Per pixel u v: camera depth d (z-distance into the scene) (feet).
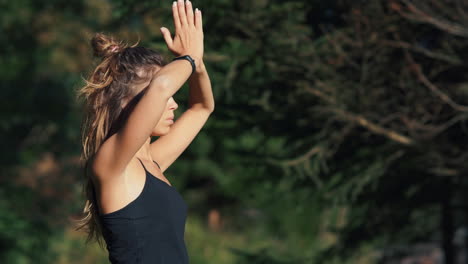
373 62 43.21
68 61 94.38
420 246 57.57
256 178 49.98
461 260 60.90
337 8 45.98
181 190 94.48
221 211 104.73
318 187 46.62
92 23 92.73
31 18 95.61
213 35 43.37
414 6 43.06
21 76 98.99
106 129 14.23
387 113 44.65
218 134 47.83
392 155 46.29
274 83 45.39
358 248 53.88
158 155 16.63
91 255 88.74
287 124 46.91
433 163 46.01
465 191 51.67
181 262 14.07
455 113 45.27
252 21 41.75
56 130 102.06
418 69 42.16
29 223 87.61
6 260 86.28
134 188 13.67
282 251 55.06
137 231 13.57
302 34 43.06
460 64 44.45
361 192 50.96
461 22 42.98
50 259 87.51
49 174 91.15
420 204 51.13
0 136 100.17
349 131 45.85
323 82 43.39
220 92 45.70
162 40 43.19
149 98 12.69
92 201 14.30
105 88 14.33
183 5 14.55
